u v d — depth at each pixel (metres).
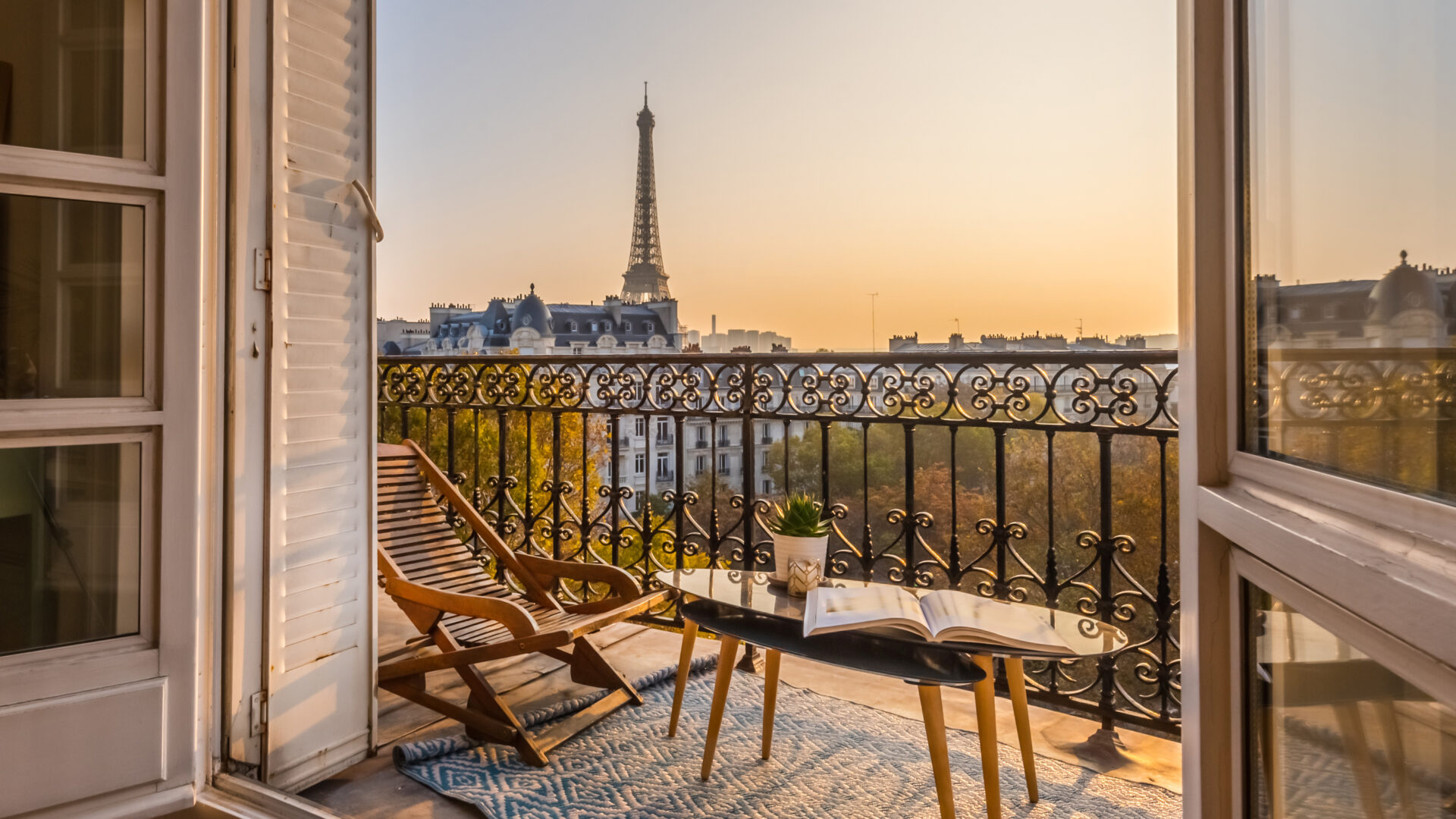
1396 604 0.50
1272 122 0.85
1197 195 0.99
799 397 3.22
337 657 2.24
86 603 1.70
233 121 1.93
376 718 2.38
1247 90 0.93
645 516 3.67
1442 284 0.50
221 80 1.90
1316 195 0.73
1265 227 0.87
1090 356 2.57
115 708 1.70
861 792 2.19
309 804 1.87
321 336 2.17
